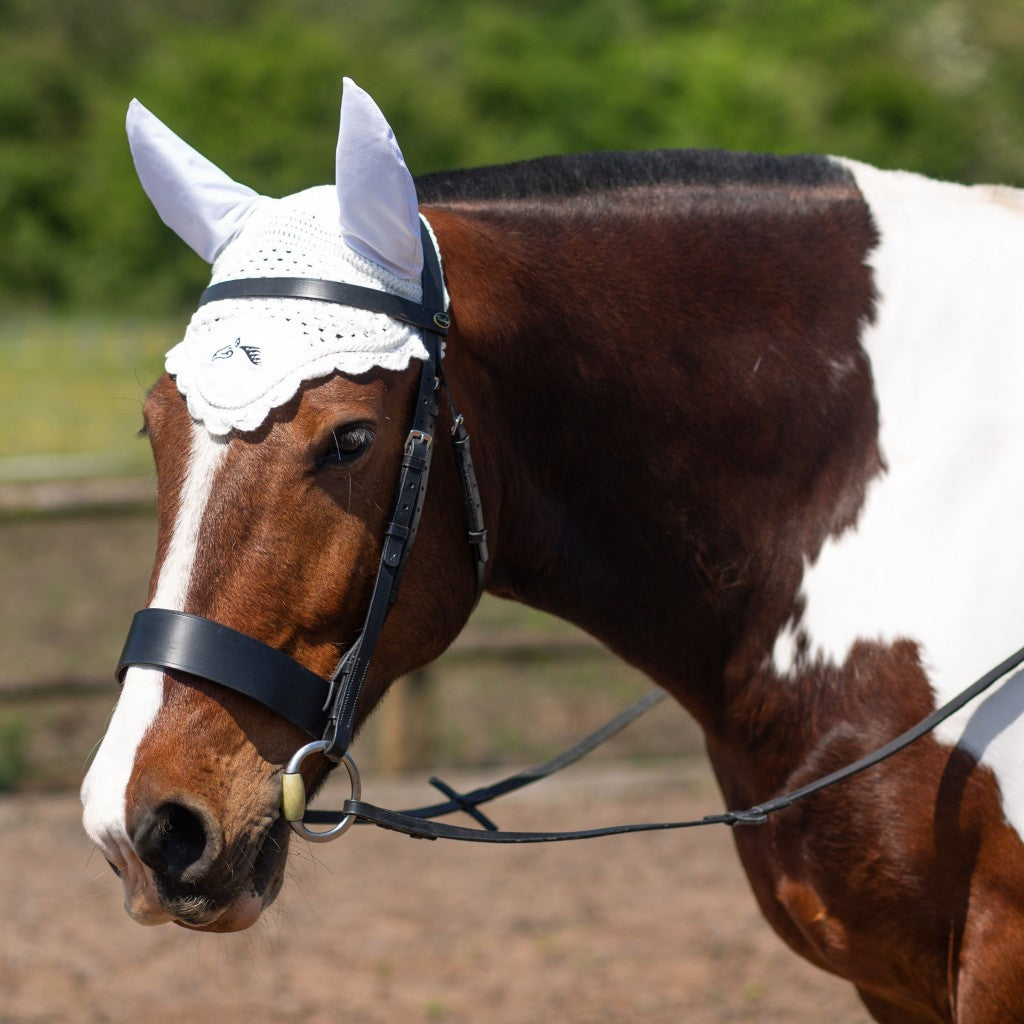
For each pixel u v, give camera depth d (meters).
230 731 2.00
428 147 23.92
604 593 2.51
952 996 2.29
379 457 2.08
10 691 6.41
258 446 1.99
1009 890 2.20
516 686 8.41
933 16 35.19
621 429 2.42
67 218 24.95
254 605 1.99
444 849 6.14
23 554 10.88
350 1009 4.53
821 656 2.35
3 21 35.84
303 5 36.34
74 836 6.13
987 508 2.27
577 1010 4.50
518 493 2.42
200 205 2.27
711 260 2.46
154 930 5.23
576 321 2.39
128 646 2.02
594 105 24.69
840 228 2.50
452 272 2.31
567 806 6.61
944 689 2.24
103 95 28.30
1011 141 30.61
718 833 6.30
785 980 4.73
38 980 4.75
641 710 2.89
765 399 2.42
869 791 2.27
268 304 2.07
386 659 2.20
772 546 2.42
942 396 2.35
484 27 27.42
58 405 16.12
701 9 32.66
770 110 24.50
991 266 2.40
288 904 5.48
